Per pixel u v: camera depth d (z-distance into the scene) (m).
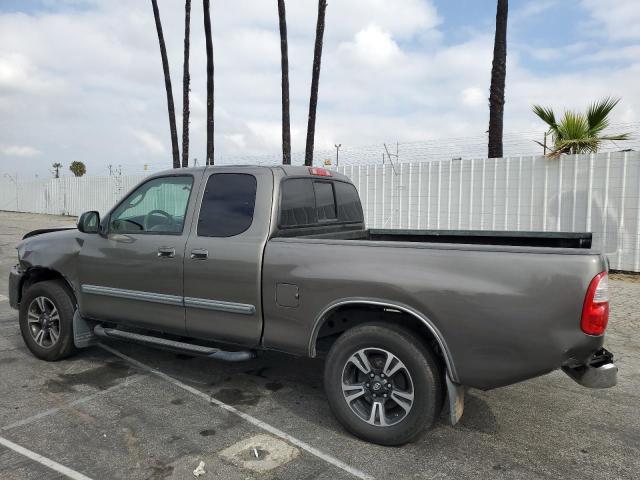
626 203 9.77
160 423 3.86
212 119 16.56
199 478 3.12
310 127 13.41
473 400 4.39
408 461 3.34
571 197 10.31
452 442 3.62
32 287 5.21
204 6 15.97
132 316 4.63
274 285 3.85
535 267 3.08
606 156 9.89
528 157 10.74
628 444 3.61
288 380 4.78
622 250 9.88
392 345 3.43
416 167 12.41
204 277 4.14
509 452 3.48
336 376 3.65
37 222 25.47
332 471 3.21
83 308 4.95
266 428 3.79
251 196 4.13
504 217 11.14
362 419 3.57
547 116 11.17
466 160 11.59
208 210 4.28
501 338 3.15
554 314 3.03
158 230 4.54
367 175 13.32
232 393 4.46
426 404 3.36
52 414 3.99
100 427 3.78
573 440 3.67
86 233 4.93
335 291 3.60
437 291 3.29
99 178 27.17
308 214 4.52
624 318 7.02
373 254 3.53
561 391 4.59
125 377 4.81
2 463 3.27
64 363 5.18
